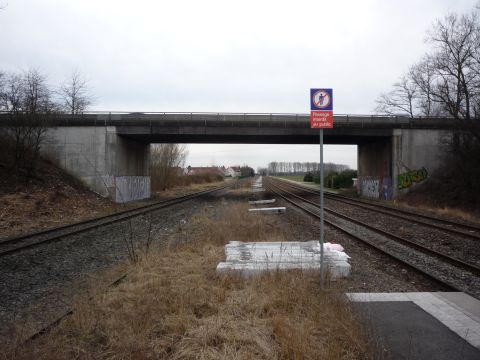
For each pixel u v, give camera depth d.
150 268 7.79
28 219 16.97
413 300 6.02
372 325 4.80
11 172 22.80
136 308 5.29
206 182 87.88
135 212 20.78
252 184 75.69
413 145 32.62
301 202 29.23
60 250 10.63
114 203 26.28
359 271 8.08
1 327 5.30
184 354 4.07
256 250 8.55
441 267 8.77
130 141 33.59
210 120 30.62
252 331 4.56
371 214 20.62
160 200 32.78
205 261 8.28
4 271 8.41
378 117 32.41
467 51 29.44
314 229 14.70
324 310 5.09
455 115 29.02
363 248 10.94
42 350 4.18
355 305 5.36
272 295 5.72
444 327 4.97
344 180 59.47
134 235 13.16
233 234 11.62
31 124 23.83
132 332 4.54
